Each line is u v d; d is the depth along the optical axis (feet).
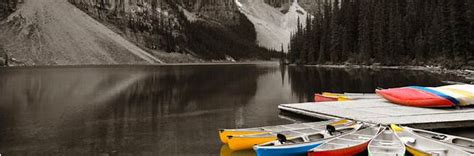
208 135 74.43
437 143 54.70
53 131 78.74
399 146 53.72
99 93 148.25
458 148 51.57
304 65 462.19
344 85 176.14
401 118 77.36
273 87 172.86
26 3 618.03
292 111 95.45
